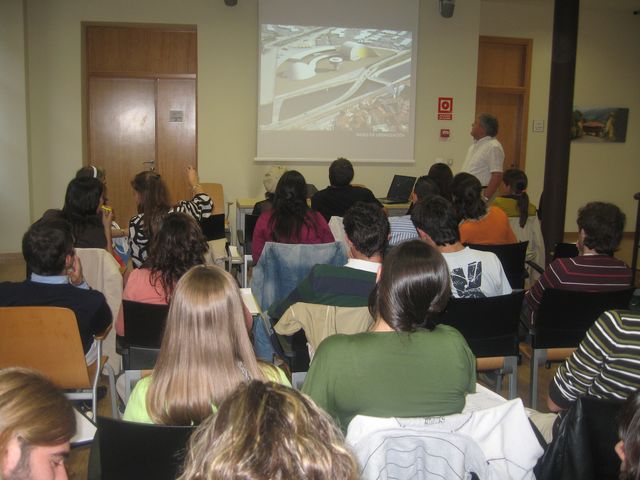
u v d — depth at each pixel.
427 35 7.49
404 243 1.60
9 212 6.92
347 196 4.36
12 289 2.31
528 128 8.85
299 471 0.68
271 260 2.79
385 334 1.50
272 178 6.05
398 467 1.31
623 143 9.19
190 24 7.05
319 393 1.47
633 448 1.05
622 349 1.66
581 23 8.79
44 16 6.86
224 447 0.69
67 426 0.90
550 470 1.43
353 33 7.29
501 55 8.69
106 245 3.57
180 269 2.42
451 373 1.49
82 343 2.34
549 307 2.53
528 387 3.62
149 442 1.27
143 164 7.50
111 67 7.27
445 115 7.62
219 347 1.39
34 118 6.99
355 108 7.41
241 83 7.23
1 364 2.24
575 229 9.24
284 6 7.11
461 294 2.56
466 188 3.59
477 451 1.32
